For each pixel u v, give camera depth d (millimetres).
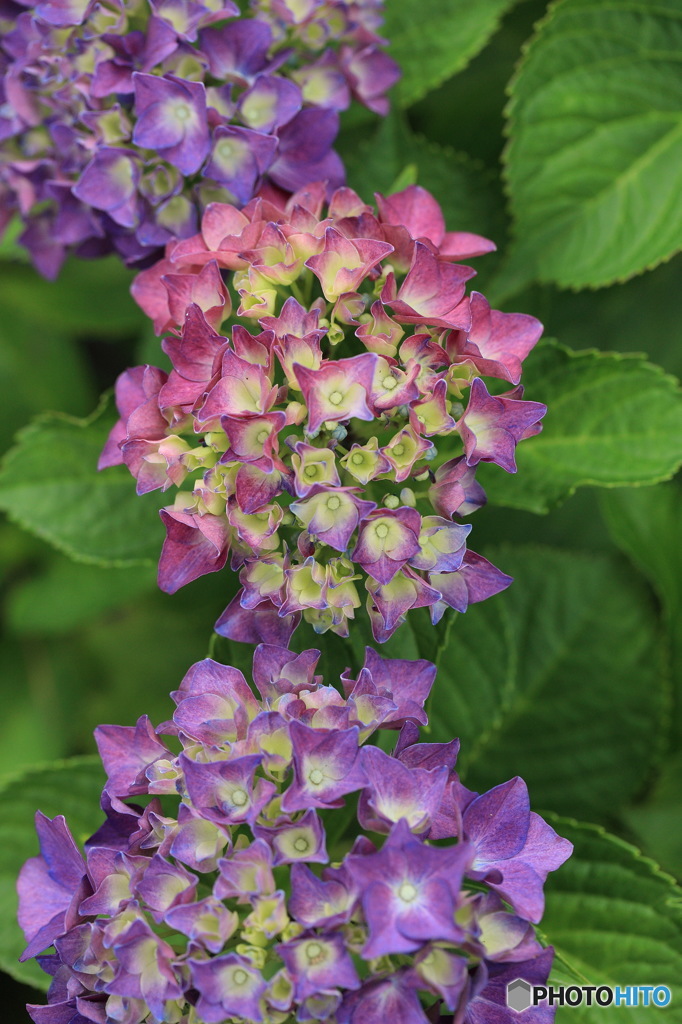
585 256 1234
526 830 1093
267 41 1167
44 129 1218
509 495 1188
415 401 1118
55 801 1228
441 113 1315
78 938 1099
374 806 1084
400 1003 1065
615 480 1176
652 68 1227
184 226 1183
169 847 1104
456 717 1223
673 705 1296
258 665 1119
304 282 1149
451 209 1259
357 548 1110
